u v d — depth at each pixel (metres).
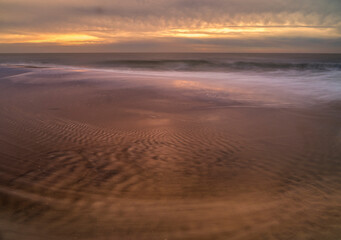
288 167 3.61
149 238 2.16
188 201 2.74
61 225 2.27
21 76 12.80
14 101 7.52
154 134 4.96
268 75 17.92
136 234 2.20
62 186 2.95
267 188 3.04
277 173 3.43
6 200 2.59
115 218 2.41
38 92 8.92
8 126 5.21
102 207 2.58
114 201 2.70
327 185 3.11
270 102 8.02
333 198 2.82
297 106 7.50
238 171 3.48
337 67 25.53
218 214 2.52
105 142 4.47
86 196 2.77
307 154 4.06
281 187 3.07
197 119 6.05
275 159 3.88
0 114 6.11
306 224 2.38
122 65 30.09
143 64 31.03
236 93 9.54
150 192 2.90
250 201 2.76
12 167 3.37
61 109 6.75
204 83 12.10
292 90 10.42
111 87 10.10
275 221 2.42
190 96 8.73
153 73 19.78
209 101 8.03
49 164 3.52
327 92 9.95
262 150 4.22
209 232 2.26
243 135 4.96
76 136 4.74
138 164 3.63
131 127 5.37
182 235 2.21
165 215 2.49
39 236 2.12
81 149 4.12
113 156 3.88
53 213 2.44
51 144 4.30
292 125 5.64
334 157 3.94
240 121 5.92
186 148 4.27
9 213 2.40
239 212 2.56
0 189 2.79
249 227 2.33
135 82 11.46
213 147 4.34
